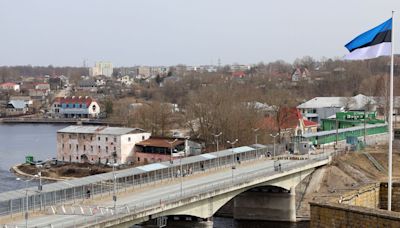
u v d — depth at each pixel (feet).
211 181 388.37
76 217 286.46
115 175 356.38
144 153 643.04
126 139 647.15
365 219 201.36
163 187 373.61
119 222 286.66
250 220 463.42
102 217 281.13
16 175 636.07
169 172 405.18
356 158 542.57
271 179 424.05
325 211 214.07
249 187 406.00
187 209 343.05
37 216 294.25
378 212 199.00
